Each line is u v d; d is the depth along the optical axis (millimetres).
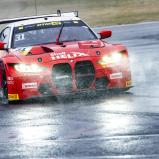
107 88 30156
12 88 30047
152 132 20781
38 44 32750
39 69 29672
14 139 21375
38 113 26734
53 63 29656
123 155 17969
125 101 28312
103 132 21406
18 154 19031
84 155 18328
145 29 74875
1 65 31141
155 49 52156
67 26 34156
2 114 27312
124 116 24312
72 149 19188
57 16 36812
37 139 21078
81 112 26094
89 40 32969
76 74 29734
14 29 34312
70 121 24094
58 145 19875
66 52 30219
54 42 32781
